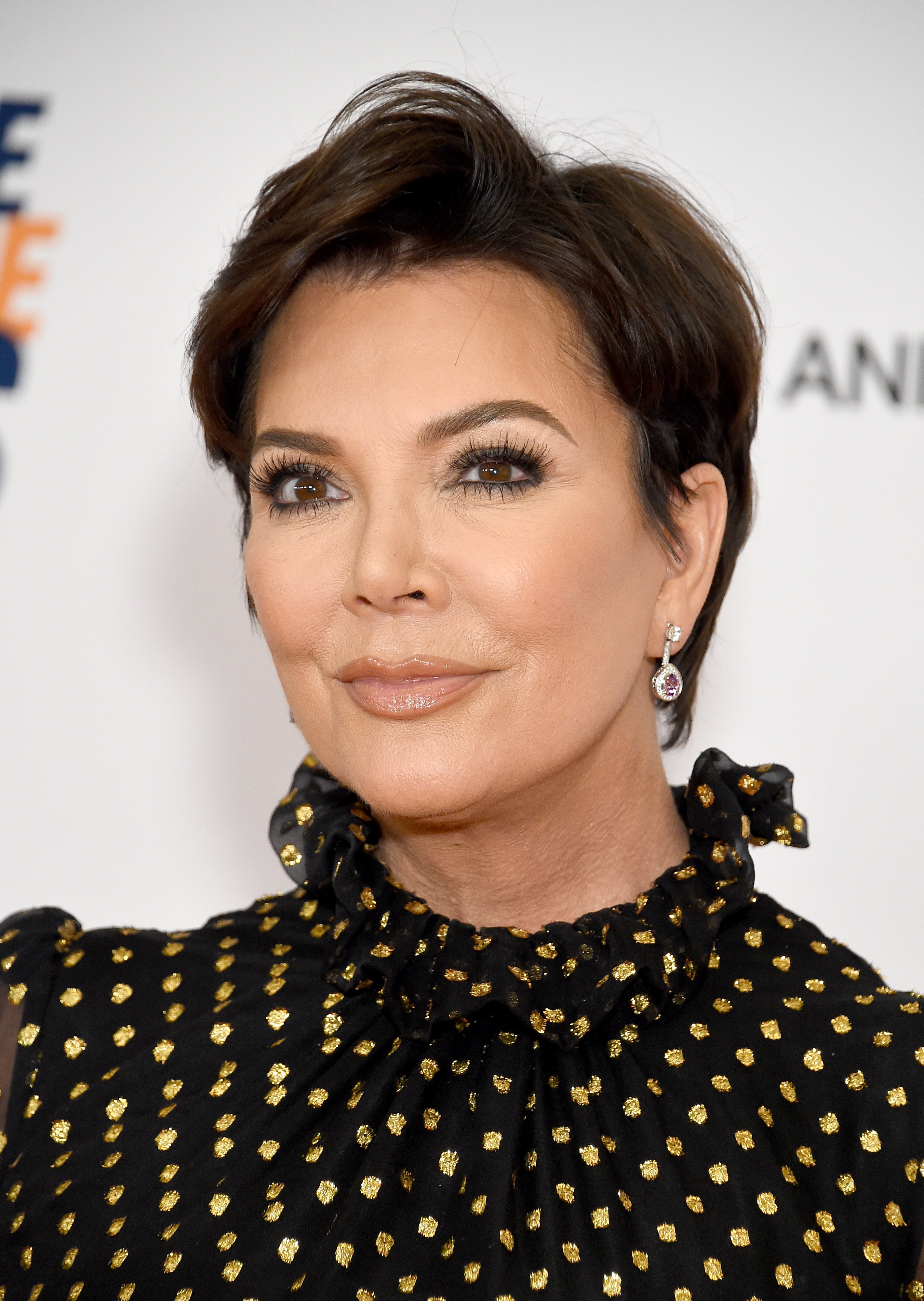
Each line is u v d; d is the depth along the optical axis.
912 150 4.46
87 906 4.50
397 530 2.17
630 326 2.26
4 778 4.56
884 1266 2.06
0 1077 2.54
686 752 4.36
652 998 2.32
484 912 2.48
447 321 2.24
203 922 4.47
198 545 4.60
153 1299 2.18
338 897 2.45
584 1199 2.16
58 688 4.59
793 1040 2.30
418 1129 2.28
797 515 4.41
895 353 4.42
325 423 2.24
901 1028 2.25
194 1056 2.48
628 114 4.51
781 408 4.42
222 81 4.67
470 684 2.19
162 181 4.66
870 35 4.50
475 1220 2.15
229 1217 2.24
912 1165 2.11
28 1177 2.39
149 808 4.54
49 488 4.64
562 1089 2.31
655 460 2.37
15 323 4.66
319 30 4.66
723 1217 2.12
